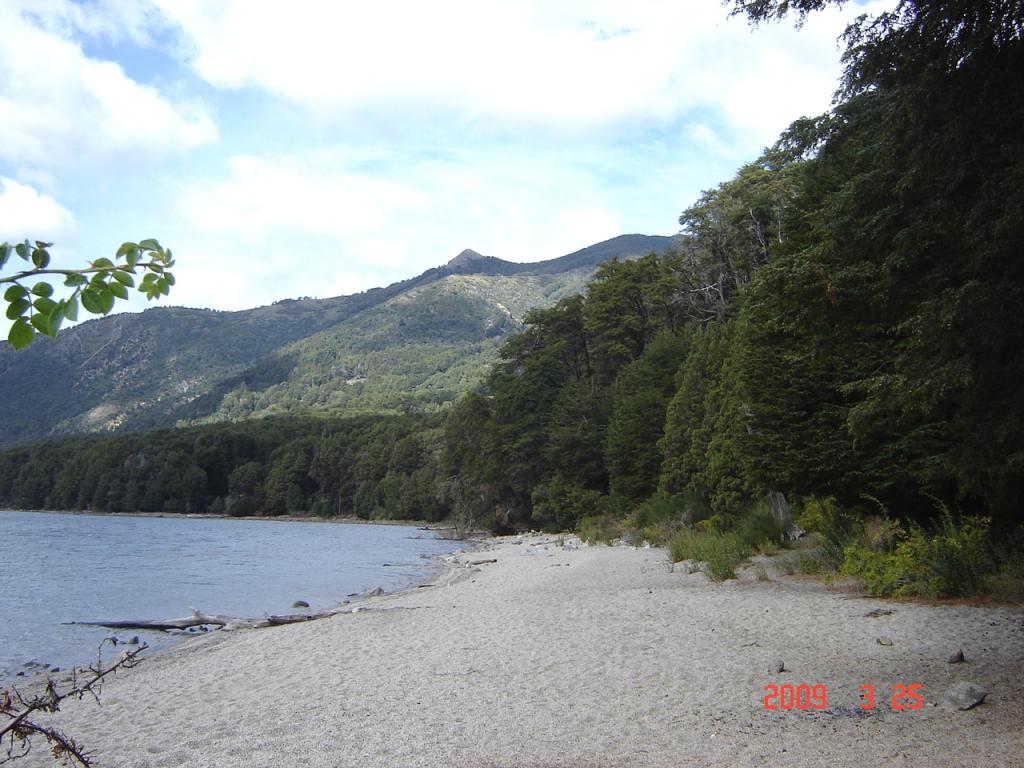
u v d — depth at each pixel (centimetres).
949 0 730
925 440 1672
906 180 791
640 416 4669
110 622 1955
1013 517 1466
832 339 1028
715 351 3669
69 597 2553
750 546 2361
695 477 3581
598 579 2194
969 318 711
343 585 2866
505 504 6862
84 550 4691
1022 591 1341
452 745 729
